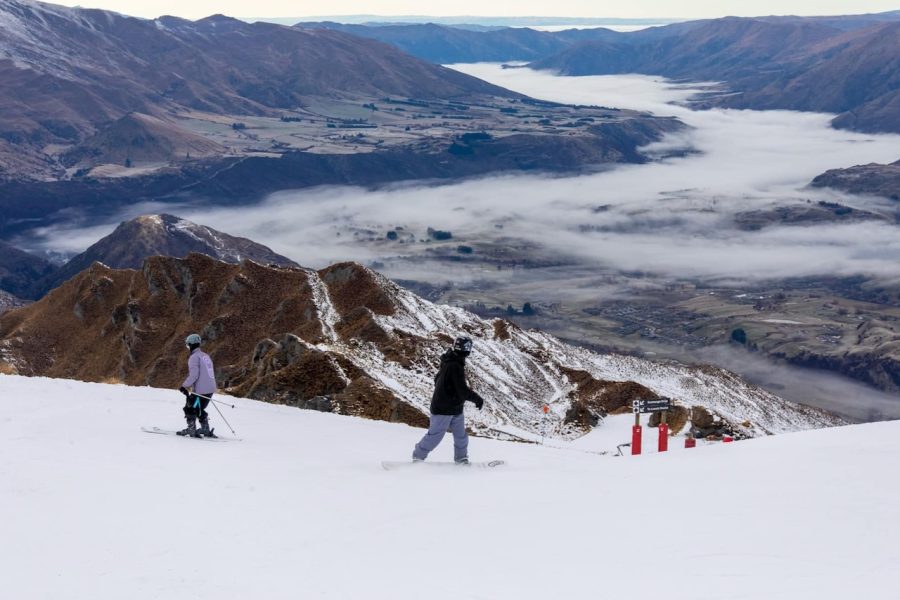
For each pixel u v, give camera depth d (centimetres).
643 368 11669
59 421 2150
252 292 11819
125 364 11975
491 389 7894
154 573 1080
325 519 1347
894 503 1190
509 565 1070
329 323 10312
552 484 1577
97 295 13462
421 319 10444
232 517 1349
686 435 6097
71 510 1354
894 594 849
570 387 8638
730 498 1315
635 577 980
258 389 5784
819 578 915
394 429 2706
